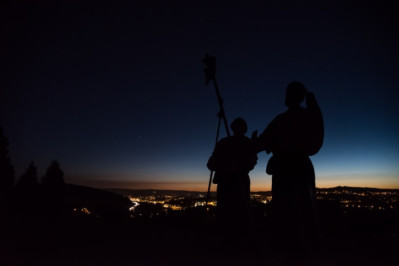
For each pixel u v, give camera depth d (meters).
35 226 5.33
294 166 2.55
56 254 3.59
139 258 3.45
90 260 3.34
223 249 3.98
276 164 2.64
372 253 3.39
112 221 6.54
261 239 4.04
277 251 2.53
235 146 4.31
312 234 2.48
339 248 3.63
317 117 2.65
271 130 2.70
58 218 6.35
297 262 2.40
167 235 5.21
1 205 5.97
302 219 2.49
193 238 4.92
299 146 2.59
